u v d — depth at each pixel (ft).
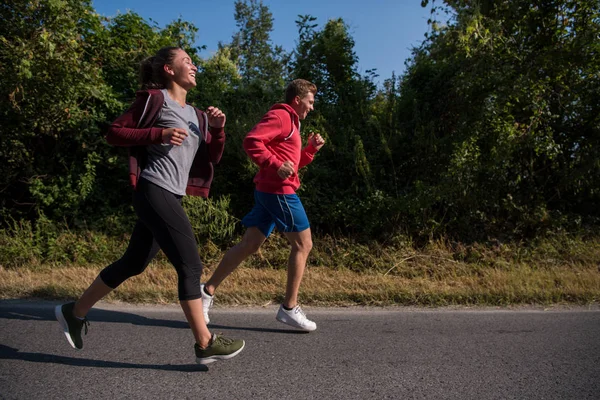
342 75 26.16
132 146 9.19
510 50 23.22
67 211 21.79
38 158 22.47
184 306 9.13
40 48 19.70
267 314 13.80
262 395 8.50
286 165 11.01
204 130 10.11
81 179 21.54
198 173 10.23
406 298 15.15
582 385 9.07
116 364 9.84
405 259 19.61
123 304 14.51
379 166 22.71
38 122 21.09
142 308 14.15
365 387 8.89
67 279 16.66
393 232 21.18
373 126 23.56
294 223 11.78
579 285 16.31
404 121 23.79
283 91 24.77
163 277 16.69
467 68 22.86
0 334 11.62
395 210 21.26
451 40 23.79
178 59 9.59
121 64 24.84
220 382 9.04
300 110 12.03
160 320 12.99
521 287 15.69
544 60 22.70
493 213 22.66
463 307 14.74
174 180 9.28
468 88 22.25
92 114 22.44
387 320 13.30
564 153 23.75
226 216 20.76
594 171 22.70
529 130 22.47
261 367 9.80
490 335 11.98
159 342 11.23
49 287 15.33
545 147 22.38
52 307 14.06
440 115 23.53
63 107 21.04
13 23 20.04
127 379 9.10
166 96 9.30
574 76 23.52
